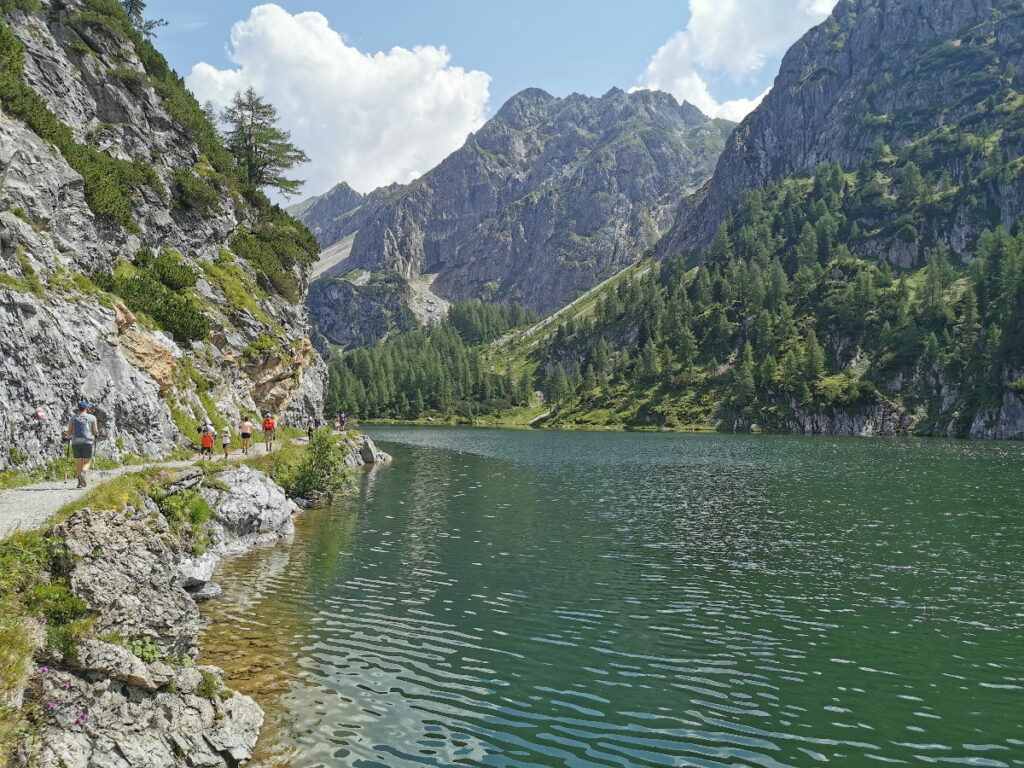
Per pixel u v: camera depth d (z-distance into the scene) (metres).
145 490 27.17
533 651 21.41
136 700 13.24
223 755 13.52
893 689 18.98
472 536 39.66
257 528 36.19
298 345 80.31
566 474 76.88
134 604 14.88
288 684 17.91
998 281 199.00
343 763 14.03
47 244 36.72
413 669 19.50
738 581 30.25
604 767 14.47
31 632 12.38
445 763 14.34
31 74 53.84
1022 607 26.66
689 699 18.12
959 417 172.00
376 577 29.78
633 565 33.06
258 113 101.56
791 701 18.11
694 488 63.94
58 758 10.90
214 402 54.00
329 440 52.69
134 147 65.44
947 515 47.78
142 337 42.31
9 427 25.72
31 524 15.87
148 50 82.00
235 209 85.56
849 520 45.97
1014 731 16.59
